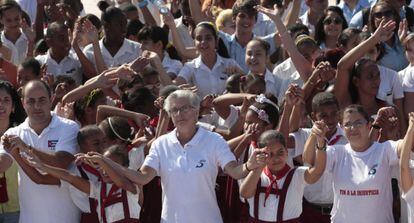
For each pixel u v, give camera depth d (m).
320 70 21.02
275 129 19.31
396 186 19.27
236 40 25.45
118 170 17.59
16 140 17.84
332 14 25.48
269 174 17.89
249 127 18.62
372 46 21.31
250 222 18.09
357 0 29.45
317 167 17.52
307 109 21.06
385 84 22.39
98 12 41.66
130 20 27.30
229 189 19.22
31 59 22.89
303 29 25.67
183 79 23.86
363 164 17.94
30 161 17.94
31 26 30.02
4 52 26.27
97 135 18.78
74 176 18.17
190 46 27.88
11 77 24.28
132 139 19.70
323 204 19.14
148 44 25.08
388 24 21.06
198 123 20.27
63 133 18.89
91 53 25.00
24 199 18.80
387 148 17.97
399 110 21.53
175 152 17.59
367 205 17.88
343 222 18.06
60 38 24.58
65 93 22.03
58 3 28.97
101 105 20.58
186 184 17.47
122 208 18.02
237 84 21.88
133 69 21.53
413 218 17.75
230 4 30.59
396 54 24.22
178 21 28.91
